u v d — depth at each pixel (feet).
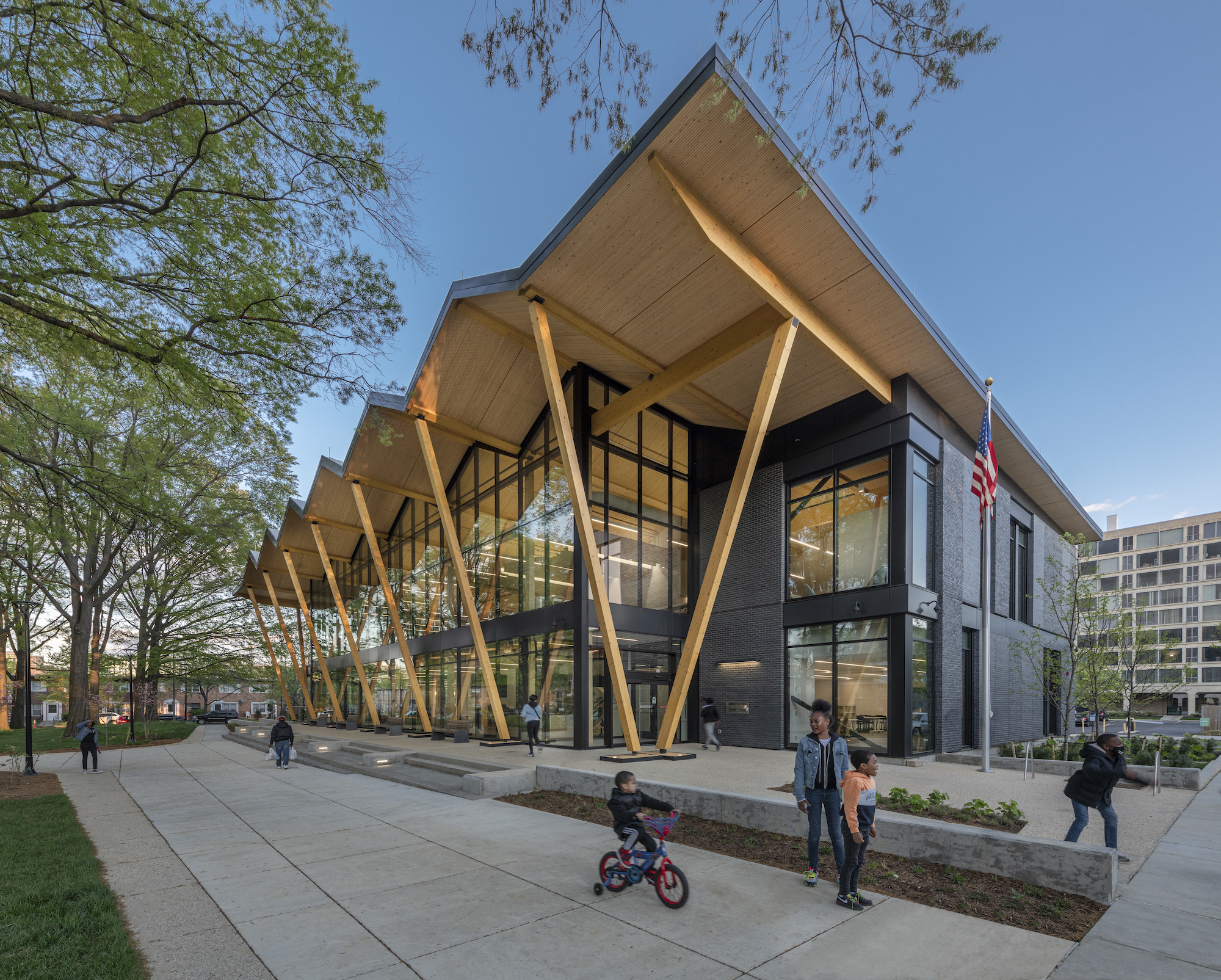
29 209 27.43
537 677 69.10
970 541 67.21
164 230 32.24
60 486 42.86
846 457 60.18
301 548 131.03
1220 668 251.39
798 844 25.79
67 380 44.14
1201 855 24.89
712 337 54.24
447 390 70.28
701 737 63.82
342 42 29.09
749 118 36.70
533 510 73.20
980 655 65.36
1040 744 64.64
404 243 33.30
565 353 62.95
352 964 15.85
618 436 67.87
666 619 68.49
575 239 46.78
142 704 121.90
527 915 18.95
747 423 68.49
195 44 27.45
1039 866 20.63
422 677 100.63
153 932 17.81
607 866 21.09
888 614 54.19
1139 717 207.92
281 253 35.09
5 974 14.82
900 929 17.72
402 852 26.32
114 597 116.26
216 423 40.57
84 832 30.60
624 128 18.12
